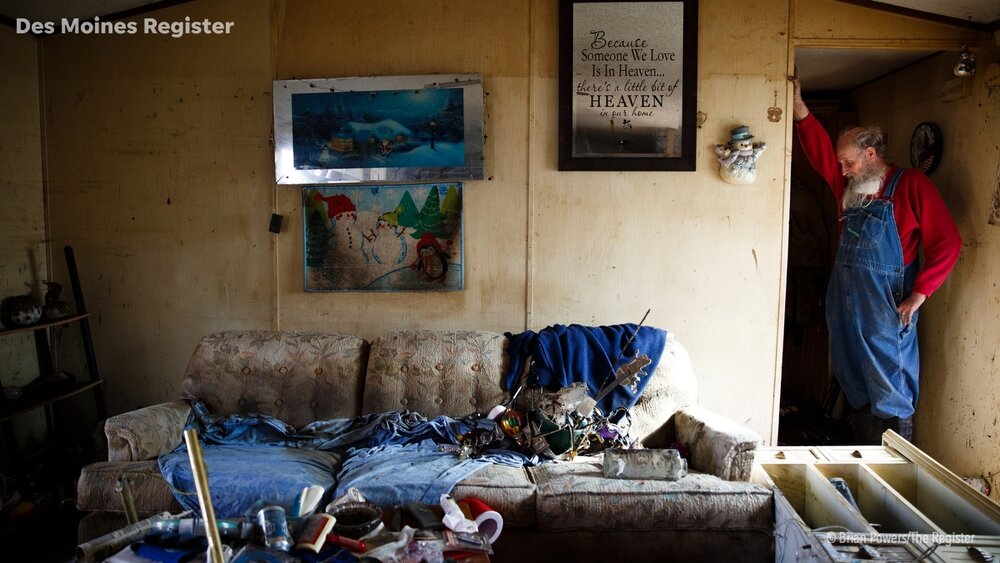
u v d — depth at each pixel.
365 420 2.67
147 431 2.40
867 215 2.90
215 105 3.16
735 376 3.14
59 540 2.65
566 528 2.20
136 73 3.17
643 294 3.13
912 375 2.93
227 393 2.73
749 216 3.09
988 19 2.85
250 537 1.70
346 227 3.16
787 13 3.00
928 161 3.23
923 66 3.31
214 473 2.24
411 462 2.39
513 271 3.14
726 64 3.03
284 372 2.74
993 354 2.79
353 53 3.10
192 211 3.21
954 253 2.79
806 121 3.08
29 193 3.18
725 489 2.21
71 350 3.32
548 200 3.11
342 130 3.09
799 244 4.12
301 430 2.67
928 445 3.23
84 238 3.25
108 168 3.21
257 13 3.11
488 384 2.71
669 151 3.05
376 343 2.83
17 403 2.85
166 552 1.61
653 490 2.19
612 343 2.77
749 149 2.97
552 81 3.06
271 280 3.21
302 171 3.12
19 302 2.95
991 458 2.79
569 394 2.58
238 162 3.17
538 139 3.09
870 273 2.88
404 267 3.15
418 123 3.07
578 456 2.56
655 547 2.21
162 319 3.26
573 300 3.15
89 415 3.34
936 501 2.32
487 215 3.12
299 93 3.09
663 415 2.70
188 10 3.12
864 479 2.41
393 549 1.63
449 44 3.07
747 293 3.11
